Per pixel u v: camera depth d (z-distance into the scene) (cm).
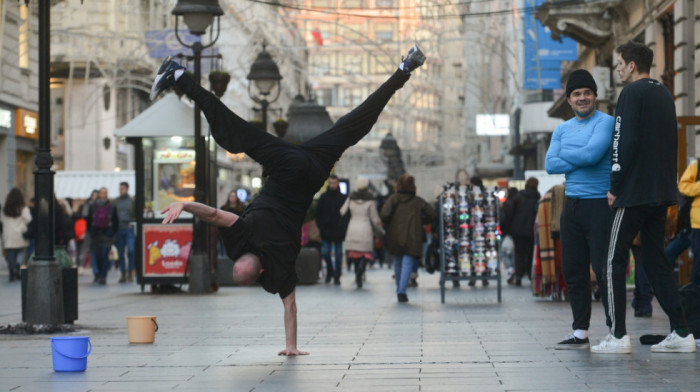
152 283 1780
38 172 1054
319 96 10744
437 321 1144
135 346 897
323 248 2122
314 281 2095
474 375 679
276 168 757
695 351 793
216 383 662
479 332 995
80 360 729
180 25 3138
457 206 1505
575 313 833
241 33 4091
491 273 1502
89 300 1590
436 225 1917
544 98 4406
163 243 1783
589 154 809
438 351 827
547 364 729
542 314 1230
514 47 4825
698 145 1922
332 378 677
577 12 2627
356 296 1683
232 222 744
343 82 10519
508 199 1958
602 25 2669
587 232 823
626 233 786
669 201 779
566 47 3234
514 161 6250
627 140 772
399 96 6116
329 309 1365
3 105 3158
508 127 5494
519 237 1955
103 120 4203
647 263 802
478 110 7331
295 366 743
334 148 775
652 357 763
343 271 2838
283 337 970
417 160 6700
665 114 780
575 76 824
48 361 795
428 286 1984
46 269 1048
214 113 753
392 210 1533
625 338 792
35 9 3312
